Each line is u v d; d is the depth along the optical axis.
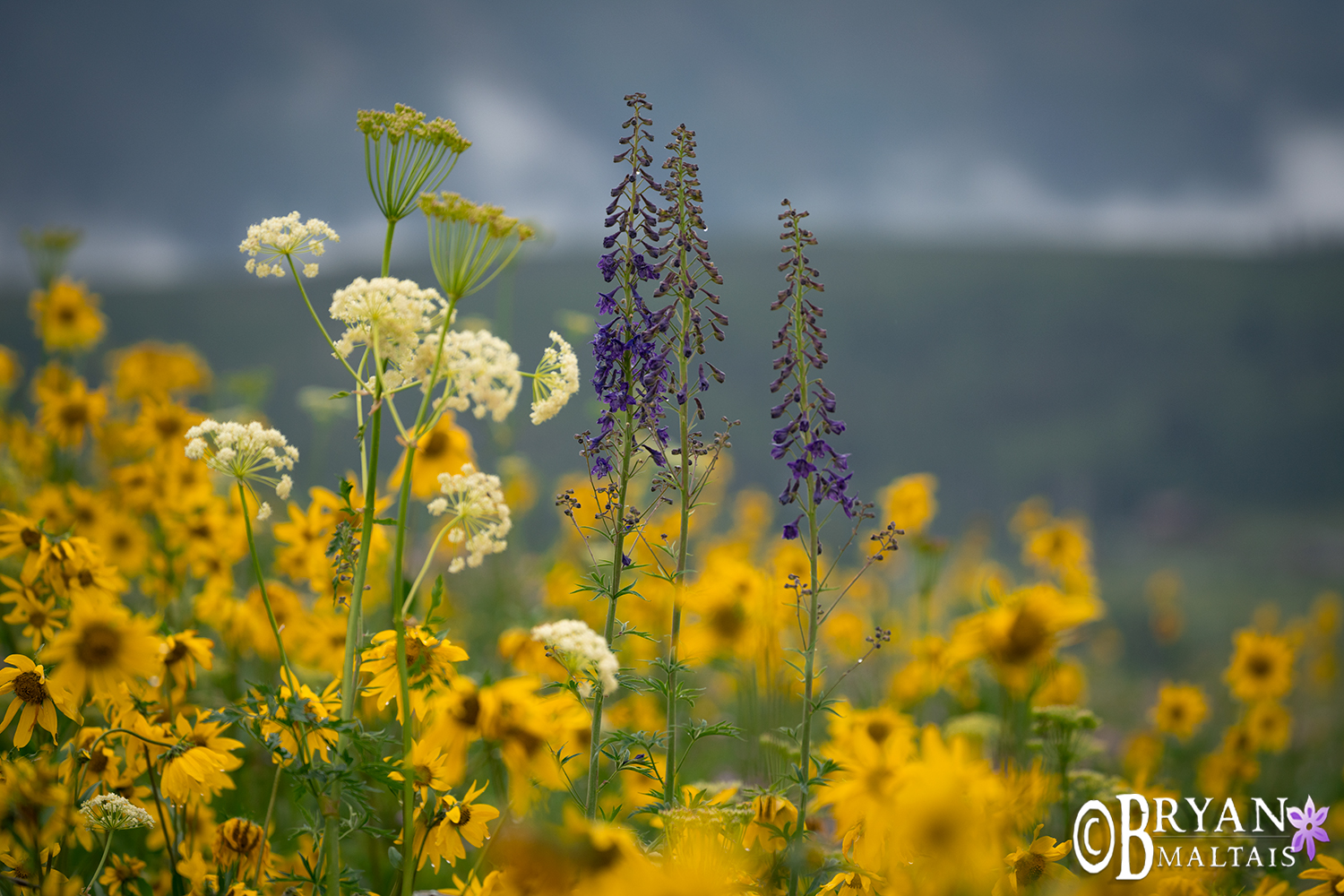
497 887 2.54
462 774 2.50
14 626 4.55
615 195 3.18
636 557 4.05
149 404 6.02
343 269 50.75
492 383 2.69
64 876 2.88
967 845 2.14
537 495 9.33
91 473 7.58
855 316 50.22
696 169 3.21
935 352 46.84
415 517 4.77
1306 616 19.34
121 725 3.16
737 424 3.25
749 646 4.41
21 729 2.98
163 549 5.53
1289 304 51.28
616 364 3.18
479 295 44.28
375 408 2.62
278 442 2.79
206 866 3.14
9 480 6.64
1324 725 8.46
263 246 2.70
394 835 2.77
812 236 3.13
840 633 6.34
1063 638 3.81
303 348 42.88
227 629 5.15
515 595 7.80
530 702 2.40
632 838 2.73
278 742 2.67
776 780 3.25
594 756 2.91
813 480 3.07
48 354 7.46
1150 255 59.69
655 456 3.13
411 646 2.84
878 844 2.58
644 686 3.12
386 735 2.64
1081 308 51.69
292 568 4.52
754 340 40.31
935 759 2.15
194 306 50.16
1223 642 16.61
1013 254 59.38
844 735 3.17
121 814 2.94
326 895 2.68
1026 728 4.17
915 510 6.64
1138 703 10.70
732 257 56.47
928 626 6.68
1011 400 43.00
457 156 2.73
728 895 2.45
